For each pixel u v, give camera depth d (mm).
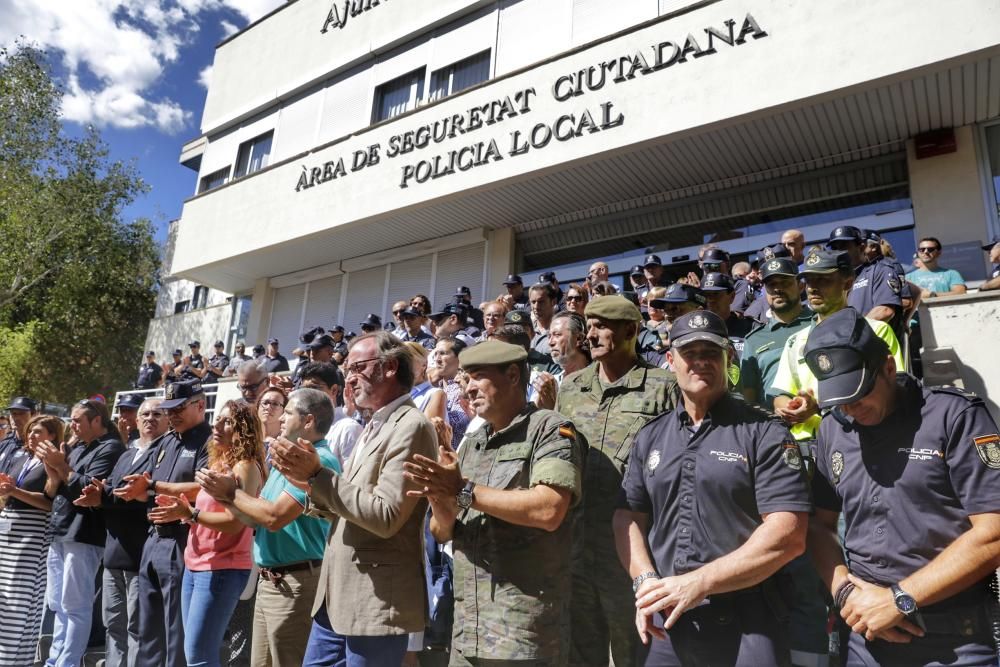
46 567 5609
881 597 2172
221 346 16453
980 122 8625
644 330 5953
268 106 16453
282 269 16000
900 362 3541
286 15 16703
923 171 8836
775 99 8453
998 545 2041
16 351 21078
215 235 15633
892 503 2268
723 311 5098
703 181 10570
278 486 3682
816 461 2615
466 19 13039
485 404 2939
